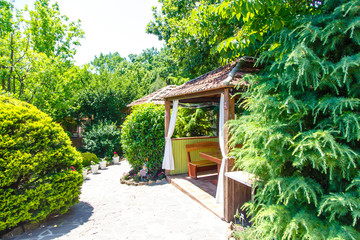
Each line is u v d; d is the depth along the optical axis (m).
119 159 13.29
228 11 3.82
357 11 2.31
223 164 4.54
